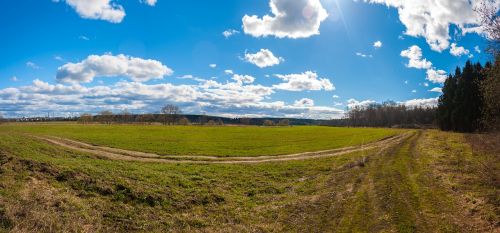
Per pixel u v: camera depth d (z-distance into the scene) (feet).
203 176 90.89
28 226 42.19
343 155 141.69
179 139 209.05
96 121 486.79
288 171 104.06
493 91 85.81
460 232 47.37
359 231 49.29
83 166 77.00
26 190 52.75
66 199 52.95
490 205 55.62
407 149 148.66
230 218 56.95
